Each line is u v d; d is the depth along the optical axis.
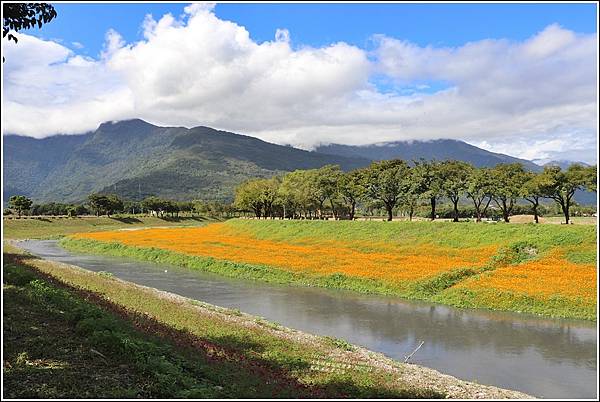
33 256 46.97
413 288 30.47
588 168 51.59
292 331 22.08
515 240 38.84
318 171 89.44
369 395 13.66
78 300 21.14
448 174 64.38
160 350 14.86
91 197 119.19
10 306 18.53
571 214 91.38
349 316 25.53
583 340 20.77
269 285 34.88
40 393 10.76
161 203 133.50
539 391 15.62
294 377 14.86
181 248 53.75
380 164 72.94
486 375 17.09
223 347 17.33
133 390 11.39
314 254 44.91
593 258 31.64
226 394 12.19
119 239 66.06
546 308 25.09
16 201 103.50
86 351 14.11
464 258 37.41
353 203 80.88
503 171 61.47
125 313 20.59
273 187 95.69
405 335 22.00
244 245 55.97
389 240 49.59
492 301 26.69
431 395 14.20
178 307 24.66
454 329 22.80
